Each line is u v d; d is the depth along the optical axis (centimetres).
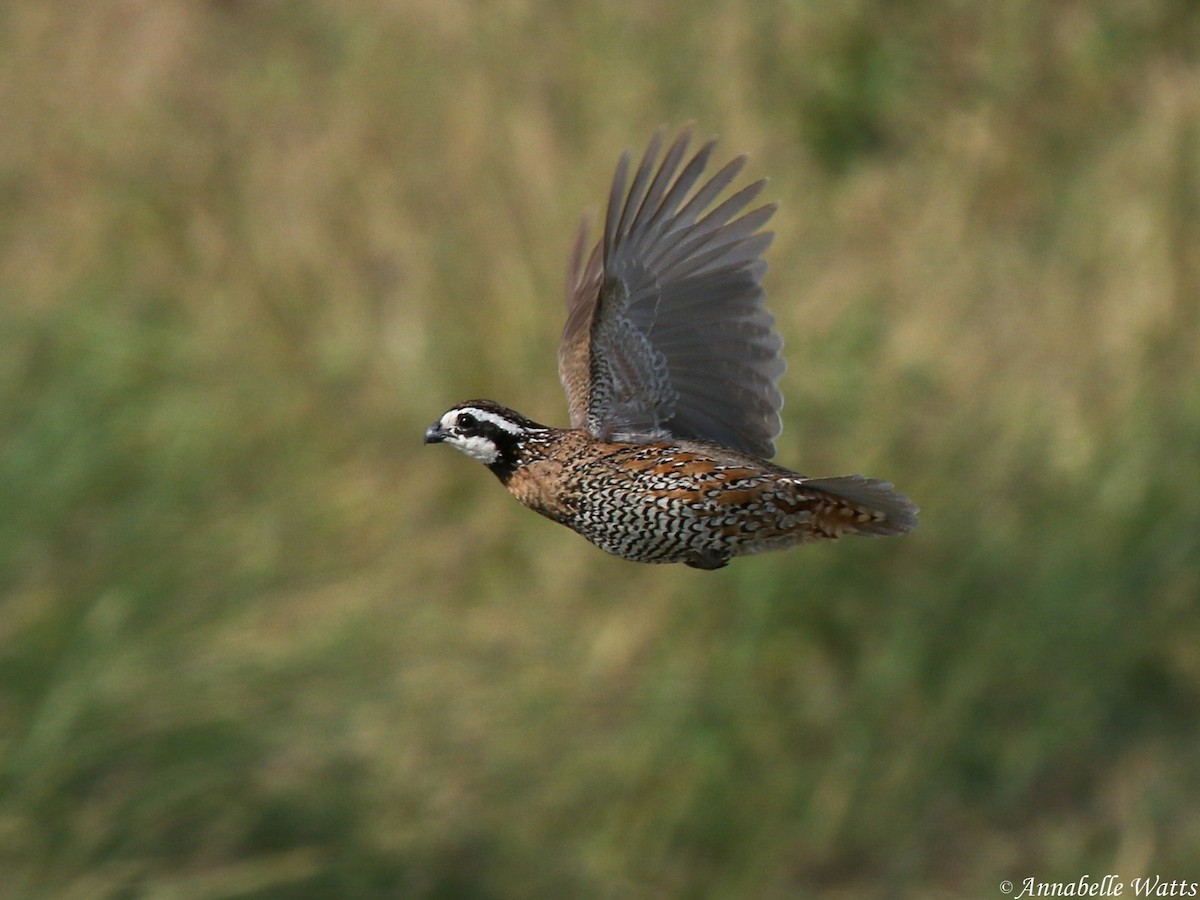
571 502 822
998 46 1714
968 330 1420
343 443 1281
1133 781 1180
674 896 1088
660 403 823
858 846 1130
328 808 1030
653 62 1639
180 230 1459
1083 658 1211
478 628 1167
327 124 1546
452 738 1092
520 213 1416
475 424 844
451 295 1371
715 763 1125
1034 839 1145
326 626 1117
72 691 1020
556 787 1098
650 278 803
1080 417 1337
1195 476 1290
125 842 991
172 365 1315
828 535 788
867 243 1545
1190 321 1440
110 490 1188
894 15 1730
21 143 1554
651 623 1181
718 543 803
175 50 1644
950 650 1201
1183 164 1576
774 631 1187
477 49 1606
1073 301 1456
